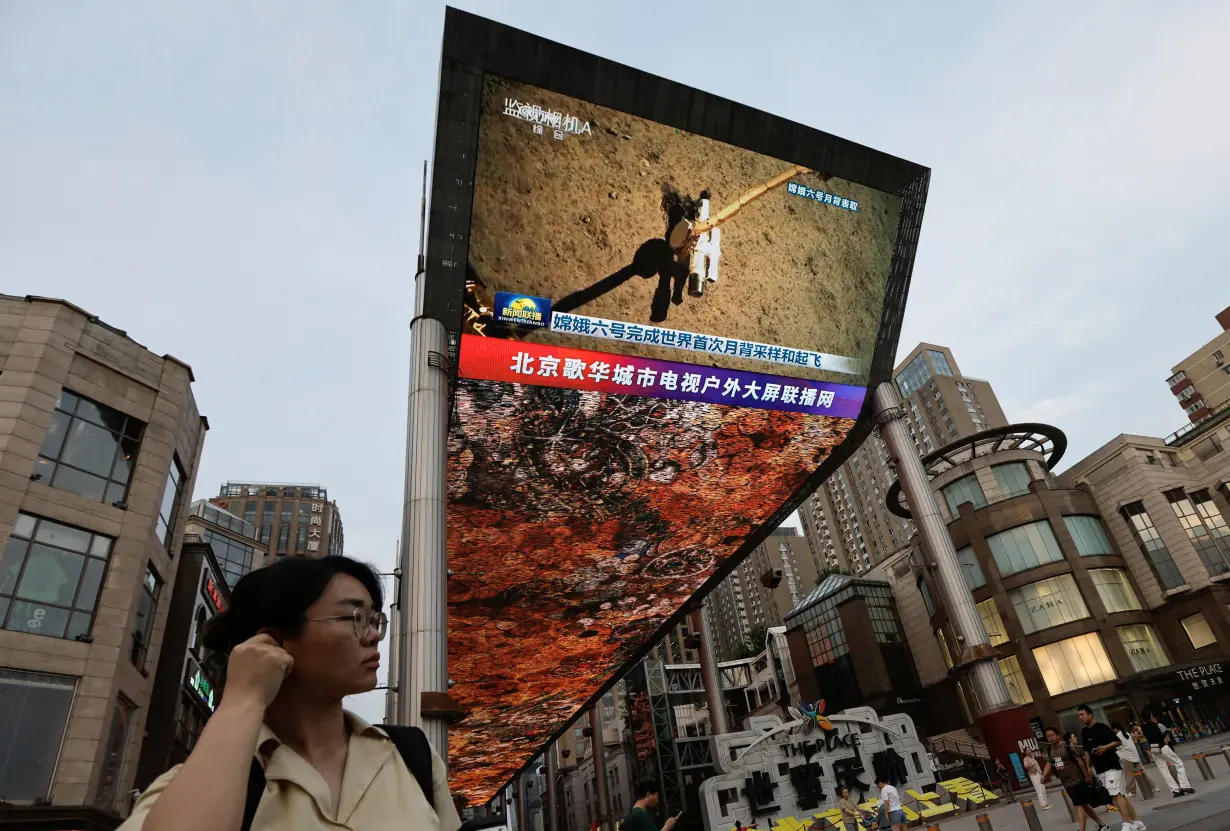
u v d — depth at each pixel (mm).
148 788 1058
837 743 19516
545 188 18562
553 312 19188
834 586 58062
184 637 28828
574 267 19188
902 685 52219
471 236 18172
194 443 27547
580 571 26547
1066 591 44188
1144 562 46156
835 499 133500
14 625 18297
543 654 30812
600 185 19125
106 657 19859
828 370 23047
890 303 23594
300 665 1351
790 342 22406
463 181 17844
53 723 18312
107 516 21234
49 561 19516
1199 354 91688
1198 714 40781
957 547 47969
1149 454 49000
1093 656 42312
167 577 25156
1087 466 51062
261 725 1224
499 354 18938
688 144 19984
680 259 20281
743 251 21188
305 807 1176
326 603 1400
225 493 116500
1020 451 49312
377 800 1316
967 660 21594
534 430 20625
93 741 18750
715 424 22500
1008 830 13734
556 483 22578
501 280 18578
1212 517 45750
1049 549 45500
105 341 22766
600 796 51656
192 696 29500
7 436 19344
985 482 48406
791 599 139250
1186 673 40625
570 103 18469
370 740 1471
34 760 17672
